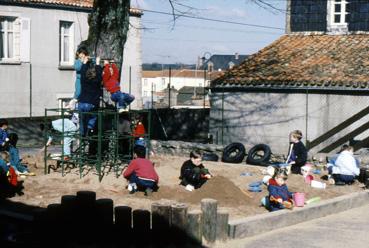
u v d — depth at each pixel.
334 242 9.59
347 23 27.55
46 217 9.23
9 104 29.25
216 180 11.89
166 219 9.11
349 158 13.99
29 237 9.34
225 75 25.36
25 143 26.02
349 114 22.33
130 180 11.77
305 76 23.39
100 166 12.52
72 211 9.25
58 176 12.96
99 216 9.19
